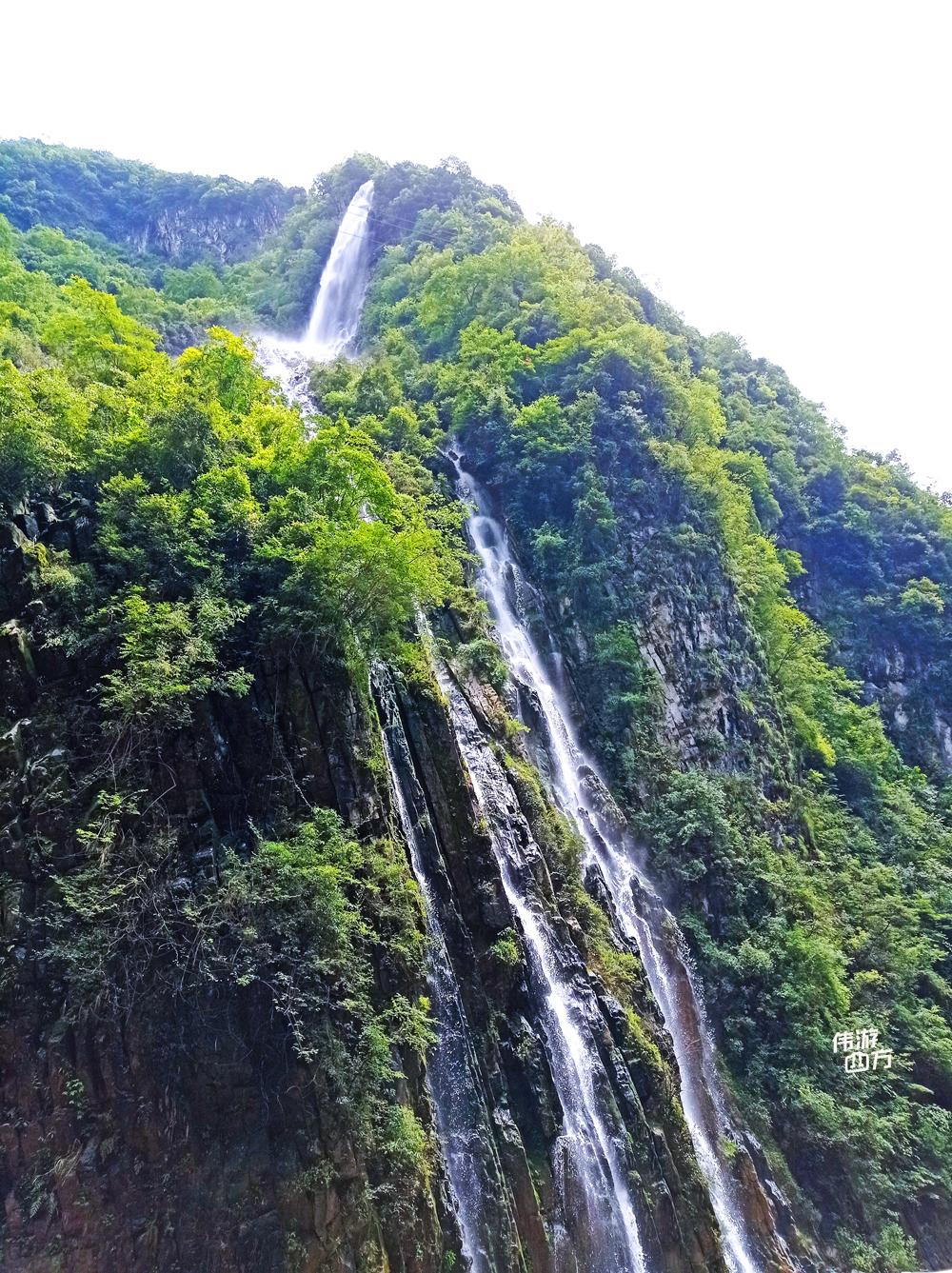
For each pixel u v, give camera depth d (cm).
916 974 3650
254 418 2677
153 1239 1572
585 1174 2155
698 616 4184
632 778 3544
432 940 2139
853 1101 3055
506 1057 2172
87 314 3350
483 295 5675
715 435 5150
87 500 2116
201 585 2061
